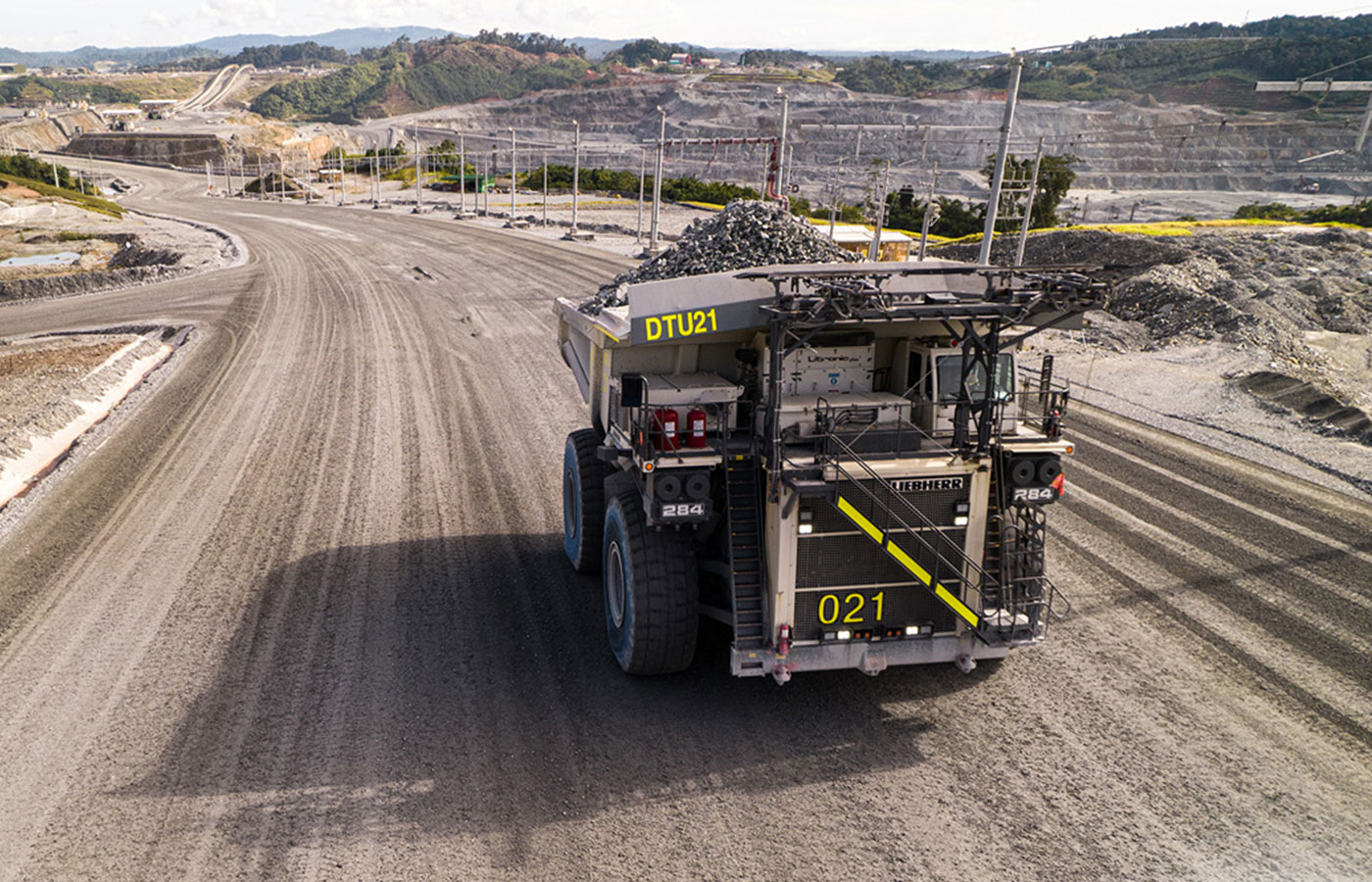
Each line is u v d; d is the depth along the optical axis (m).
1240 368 19.84
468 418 18.19
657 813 6.68
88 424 18.52
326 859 6.24
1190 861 6.20
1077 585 10.49
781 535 7.12
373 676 8.66
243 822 6.64
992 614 7.59
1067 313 7.27
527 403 19.41
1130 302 27.66
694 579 7.98
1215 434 16.14
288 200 118.75
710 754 7.41
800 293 7.26
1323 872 6.10
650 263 11.80
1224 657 8.94
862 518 7.08
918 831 6.49
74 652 9.25
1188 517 12.45
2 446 15.68
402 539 12.18
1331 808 6.75
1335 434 15.77
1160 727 7.78
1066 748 7.48
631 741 7.59
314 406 19.31
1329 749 7.49
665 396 7.55
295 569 11.23
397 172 152.50
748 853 6.27
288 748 7.54
